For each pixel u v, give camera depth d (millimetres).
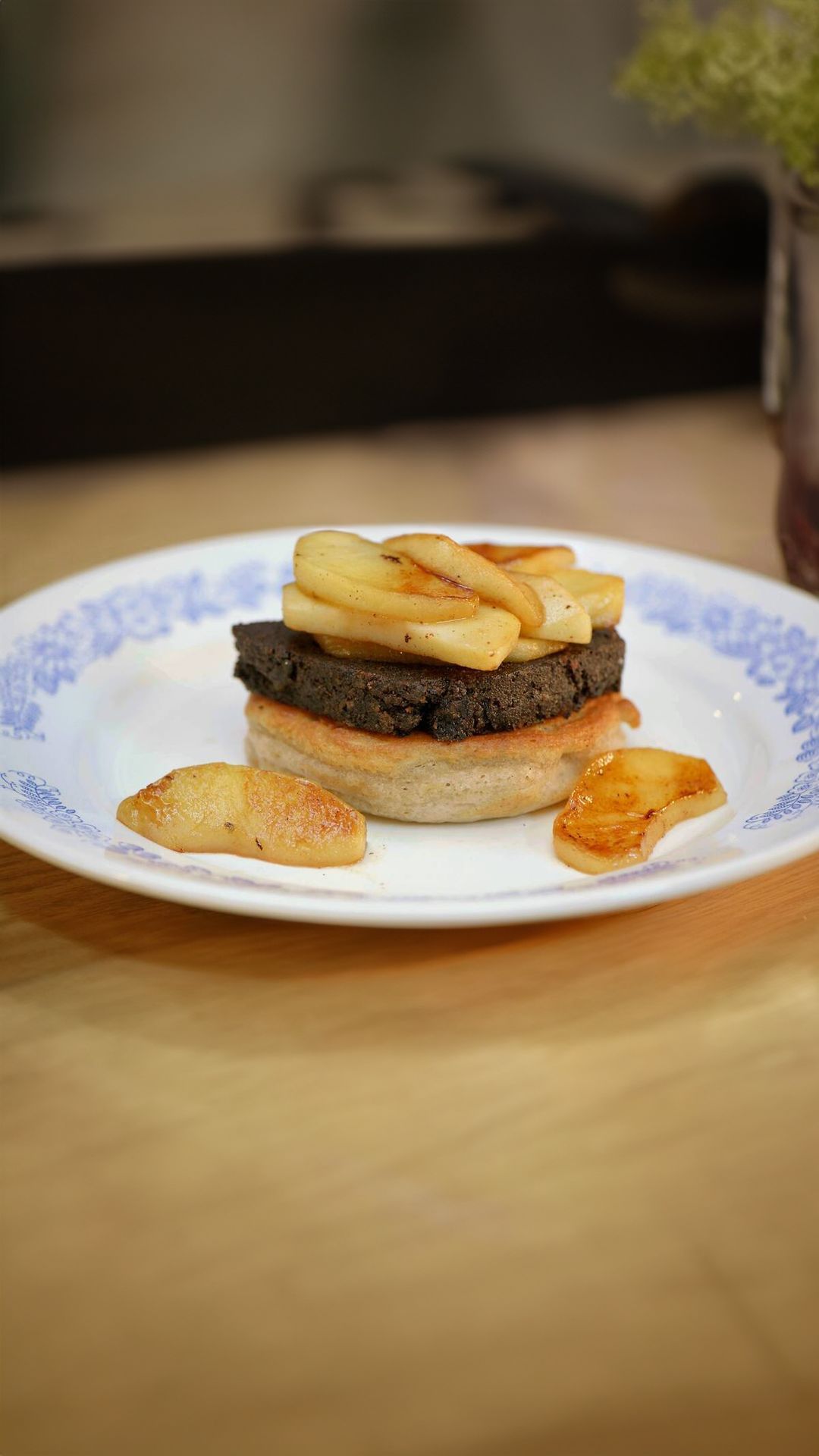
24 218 1204
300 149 1255
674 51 562
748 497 700
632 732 487
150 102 1188
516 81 1271
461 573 442
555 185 1300
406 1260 306
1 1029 354
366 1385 287
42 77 1142
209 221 1229
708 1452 279
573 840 416
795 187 522
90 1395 285
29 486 729
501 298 1217
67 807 421
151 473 750
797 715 479
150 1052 349
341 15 1191
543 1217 313
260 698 470
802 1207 316
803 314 516
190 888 363
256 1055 348
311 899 361
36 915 392
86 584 532
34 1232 309
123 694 502
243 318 1175
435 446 799
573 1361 290
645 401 1271
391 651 447
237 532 659
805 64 529
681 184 1244
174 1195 317
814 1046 351
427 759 442
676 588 547
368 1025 356
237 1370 289
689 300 1250
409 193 1299
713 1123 333
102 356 1127
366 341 1204
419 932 388
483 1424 282
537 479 733
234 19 1165
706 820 434
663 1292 301
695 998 365
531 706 448
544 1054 349
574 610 449
